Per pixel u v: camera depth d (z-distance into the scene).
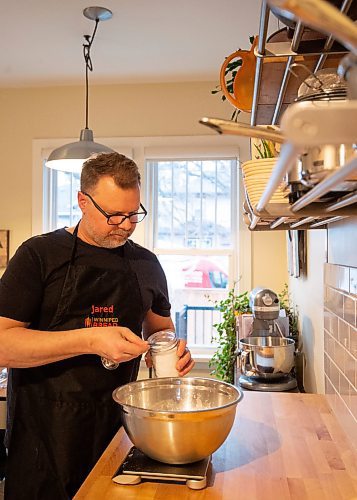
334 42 0.90
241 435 1.39
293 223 1.59
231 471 1.17
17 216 3.87
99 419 1.51
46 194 3.89
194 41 3.03
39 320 1.55
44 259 1.54
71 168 2.90
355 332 1.33
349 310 1.40
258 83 1.07
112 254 1.62
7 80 3.71
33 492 1.47
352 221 1.40
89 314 1.57
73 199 3.93
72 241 1.58
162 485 1.09
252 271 3.71
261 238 3.70
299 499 1.04
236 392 1.24
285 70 1.01
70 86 3.82
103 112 3.80
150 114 3.75
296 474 1.15
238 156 3.67
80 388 1.49
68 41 3.03
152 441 1.11
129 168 1.48
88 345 1.33
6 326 1.44
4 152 3.88
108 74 3.59
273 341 2.70
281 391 2.38
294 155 0.50
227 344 3.28
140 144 3.76
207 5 2.58
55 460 1.46
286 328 2.92
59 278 1.54
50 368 1.50
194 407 1.34
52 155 2.62
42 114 3.85
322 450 1.29
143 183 3.78
